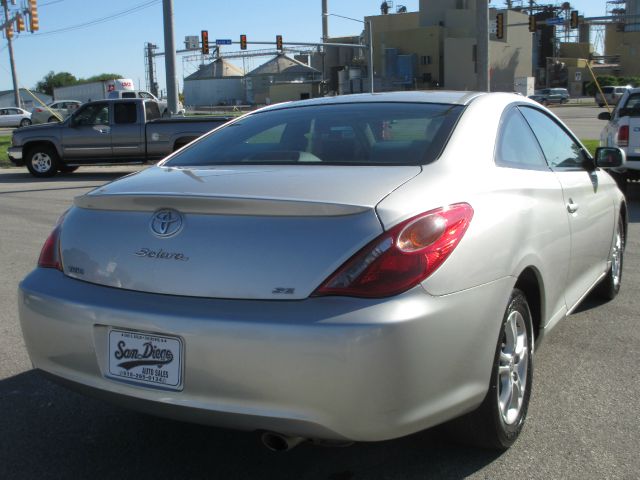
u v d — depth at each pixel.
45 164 17.67
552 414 3.53
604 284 5.32
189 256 2.63
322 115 3.70
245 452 3.25
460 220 2.71
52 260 3.03
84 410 3.71
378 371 2.40
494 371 2.87
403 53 81.94
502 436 3.05
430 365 2.51
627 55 102.38
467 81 80.44
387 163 3.07
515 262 2.99
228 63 104.00
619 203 5.15
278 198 2.59
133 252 2.75
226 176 3.02
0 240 8.59
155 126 17.44
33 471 3.09
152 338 2.61
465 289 2.64
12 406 3.75
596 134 25.98
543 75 100.00
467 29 82.81
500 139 3.48
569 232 3.81
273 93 92.62
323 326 2.39
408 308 2.44
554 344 4.55
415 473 3.00
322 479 2.98
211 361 2.49
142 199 2.77
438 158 3.05
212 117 17.67
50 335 2.87
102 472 3.08
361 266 2.45
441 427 3.04
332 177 2.86
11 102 87.75
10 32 40.69
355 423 2.43
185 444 3.33
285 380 2.42
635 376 4.01
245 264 2.54
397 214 2.55
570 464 3.04
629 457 3.10
